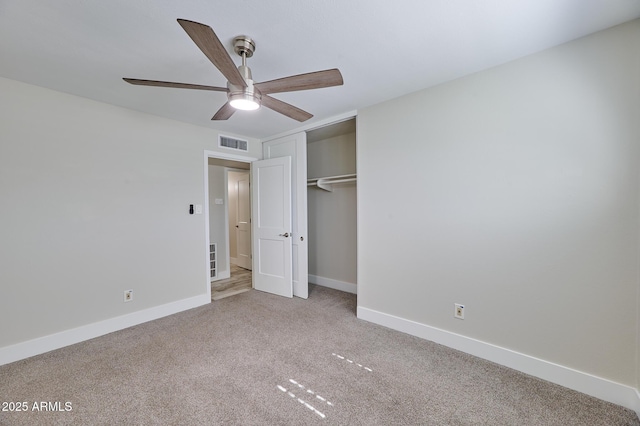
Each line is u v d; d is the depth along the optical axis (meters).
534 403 1.60
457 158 2.16
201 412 1.54
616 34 1.55
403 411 1.55
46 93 2.23
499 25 1.53
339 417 1.50
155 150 2.88
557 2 1.36
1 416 1.51
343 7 1.37
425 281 2.36
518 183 1.89
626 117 1.54
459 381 1.80
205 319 2.84
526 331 1.88
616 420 1.47
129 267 2.70
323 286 4.09
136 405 1.59
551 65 1.75
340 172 3.83
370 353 2.15
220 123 3.19
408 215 2.45
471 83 2.08
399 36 1.62
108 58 1.80
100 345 2.31
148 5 1.33
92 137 2.46
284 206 3.53
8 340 2.06
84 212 2.42
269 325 2.68
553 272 1.77
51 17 1.40
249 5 1.35
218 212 4.55
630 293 1.55
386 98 2.53
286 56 1.82
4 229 2.05
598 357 1.64
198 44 1.19
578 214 1.68
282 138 3.64
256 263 3.88
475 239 2.08
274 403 1.61
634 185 1.53
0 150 2.04
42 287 2.21
